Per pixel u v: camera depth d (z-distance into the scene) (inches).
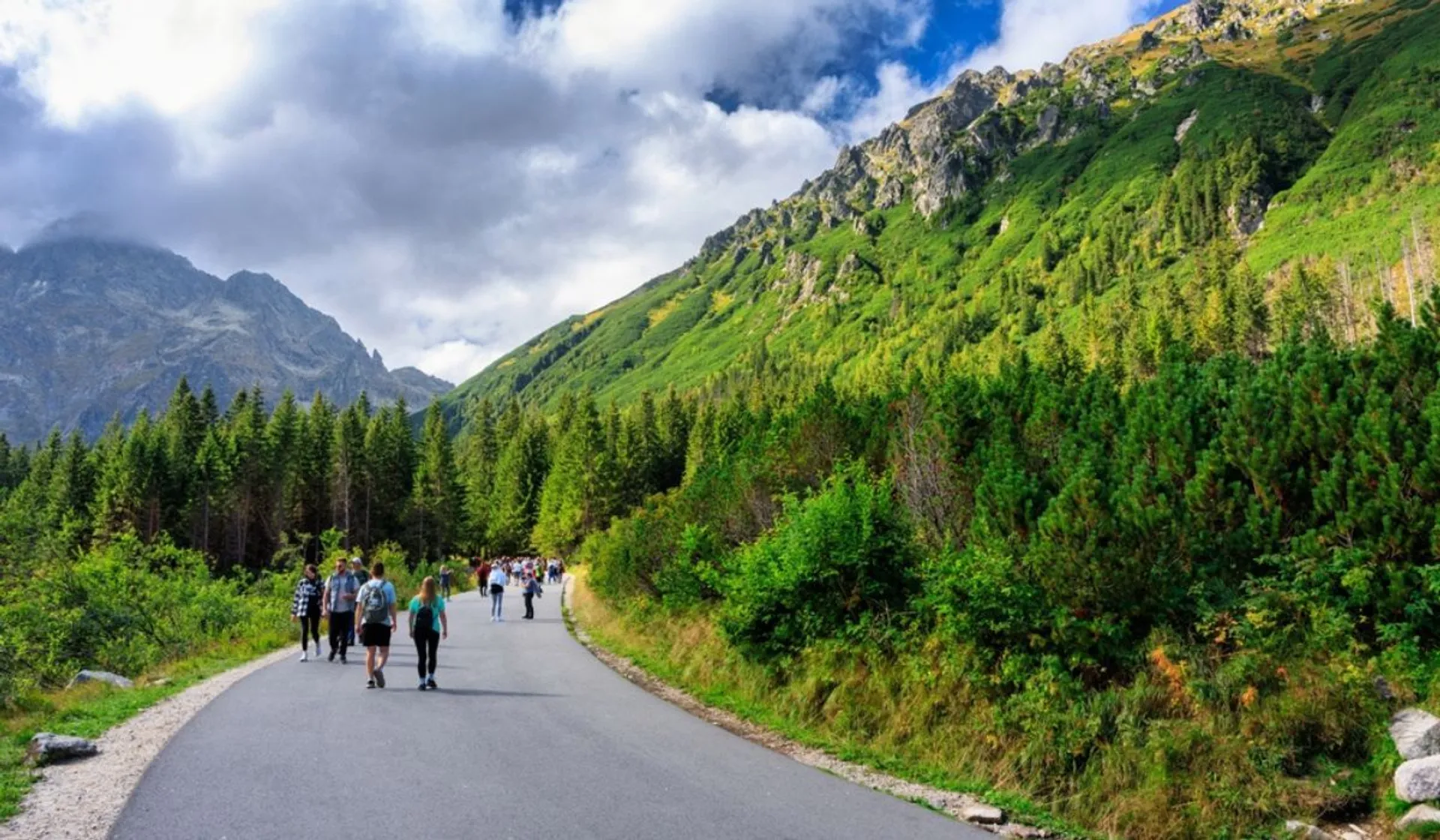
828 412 771.4
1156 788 313.4
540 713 431.5
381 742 349.1
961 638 409.1
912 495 576.1
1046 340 4586.6
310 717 405.1
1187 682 343.3
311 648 772.6
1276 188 7249.0
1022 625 387.5
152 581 877.2
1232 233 6801.2
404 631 943.7
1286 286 3924.7
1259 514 391.5
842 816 279.7
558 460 3796.8
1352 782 297.7
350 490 3206.2
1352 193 6304.1
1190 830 298.5
